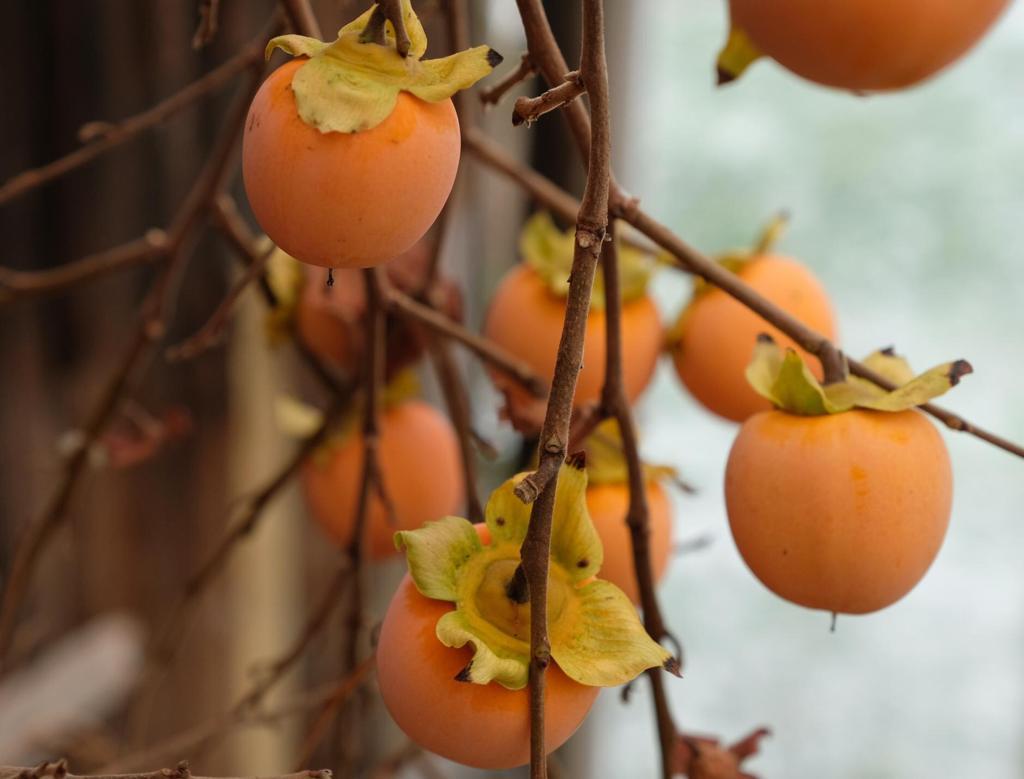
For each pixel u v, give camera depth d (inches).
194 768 48.0
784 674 78.5
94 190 54.5
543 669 29.5
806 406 32.4
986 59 70.1
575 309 29.5
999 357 73.4
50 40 52.4
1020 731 77.0
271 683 40.0
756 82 70.8
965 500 75.5
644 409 62.0
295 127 29.8
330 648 63.0
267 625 65.3
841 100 71.1
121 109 53.2
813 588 32.2
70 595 61.2
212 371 58.1
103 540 60.9
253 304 57.4
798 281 38.5
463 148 37.9
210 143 53.8
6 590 41.5
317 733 36.2
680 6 69.6
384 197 29.8
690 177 71.1
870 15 33.1
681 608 77.5
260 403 60.9
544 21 32.6
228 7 51.8
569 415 29.4
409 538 30.6
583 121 32.9
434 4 35.6
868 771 78.6
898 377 33.6
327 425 40.5
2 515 59.1
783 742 78.3
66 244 55.6
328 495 41.0
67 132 53.6
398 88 30.0
